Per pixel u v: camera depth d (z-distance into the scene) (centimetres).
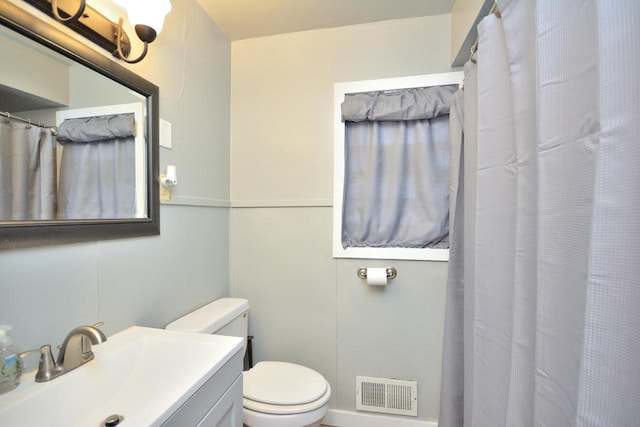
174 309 122
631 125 47
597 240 50
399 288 155
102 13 89
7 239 64
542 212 67
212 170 153
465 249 124
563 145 62
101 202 88
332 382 162
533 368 73
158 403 60
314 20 155
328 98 162
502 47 94
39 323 72
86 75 84
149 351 88
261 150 170
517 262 78
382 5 144
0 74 64
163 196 115
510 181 88
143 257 106
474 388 105
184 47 131
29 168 69
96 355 79
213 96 154
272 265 169
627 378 47
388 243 157
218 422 79
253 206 170
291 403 114
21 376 67
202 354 83
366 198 157
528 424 73
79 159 82
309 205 164
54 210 75
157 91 111
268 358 169
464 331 126
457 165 135
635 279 47
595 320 50
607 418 48
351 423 159
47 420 63
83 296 83
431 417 152
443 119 150
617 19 49
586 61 57
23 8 68
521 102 79
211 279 152
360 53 159
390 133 155
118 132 95
